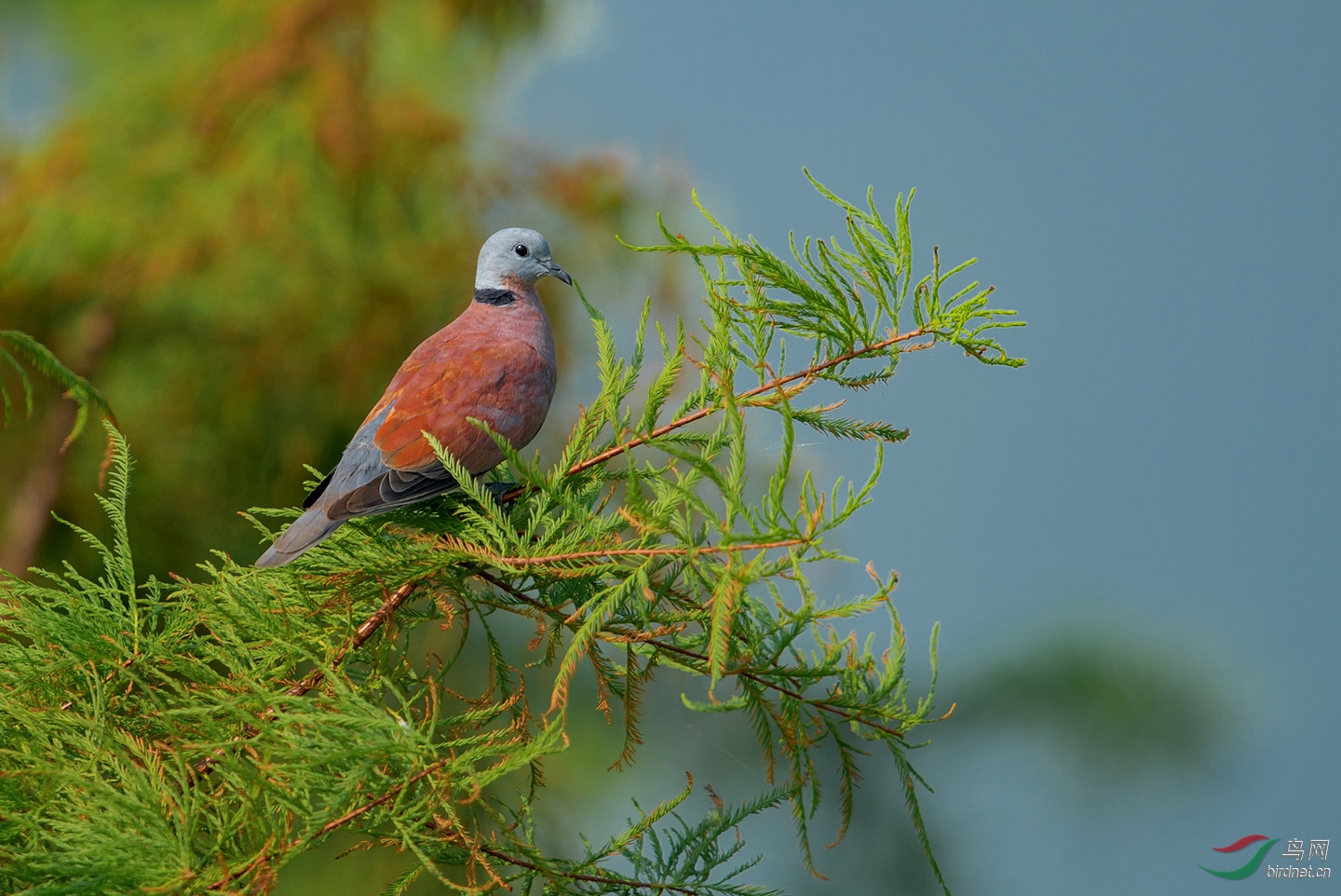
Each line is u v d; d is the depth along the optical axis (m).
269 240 12.41
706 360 5.29
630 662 5.11
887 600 4.73
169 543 12.63
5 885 3.98
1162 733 16.89
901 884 15.07
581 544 4.86
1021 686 17.16
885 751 15.28
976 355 5.20
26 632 4.98
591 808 12.01
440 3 13.95
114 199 12.35
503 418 6.89
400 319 13.20
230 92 12.60
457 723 4.87
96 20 13.28
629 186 14.03
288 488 12.77
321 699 4.25
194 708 4.42
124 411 12.59
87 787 4.05
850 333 5.23
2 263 12.18
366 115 13.02
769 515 3.70
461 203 14.19
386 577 5.19
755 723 5.11
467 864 4.67
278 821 4.10
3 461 12.43
